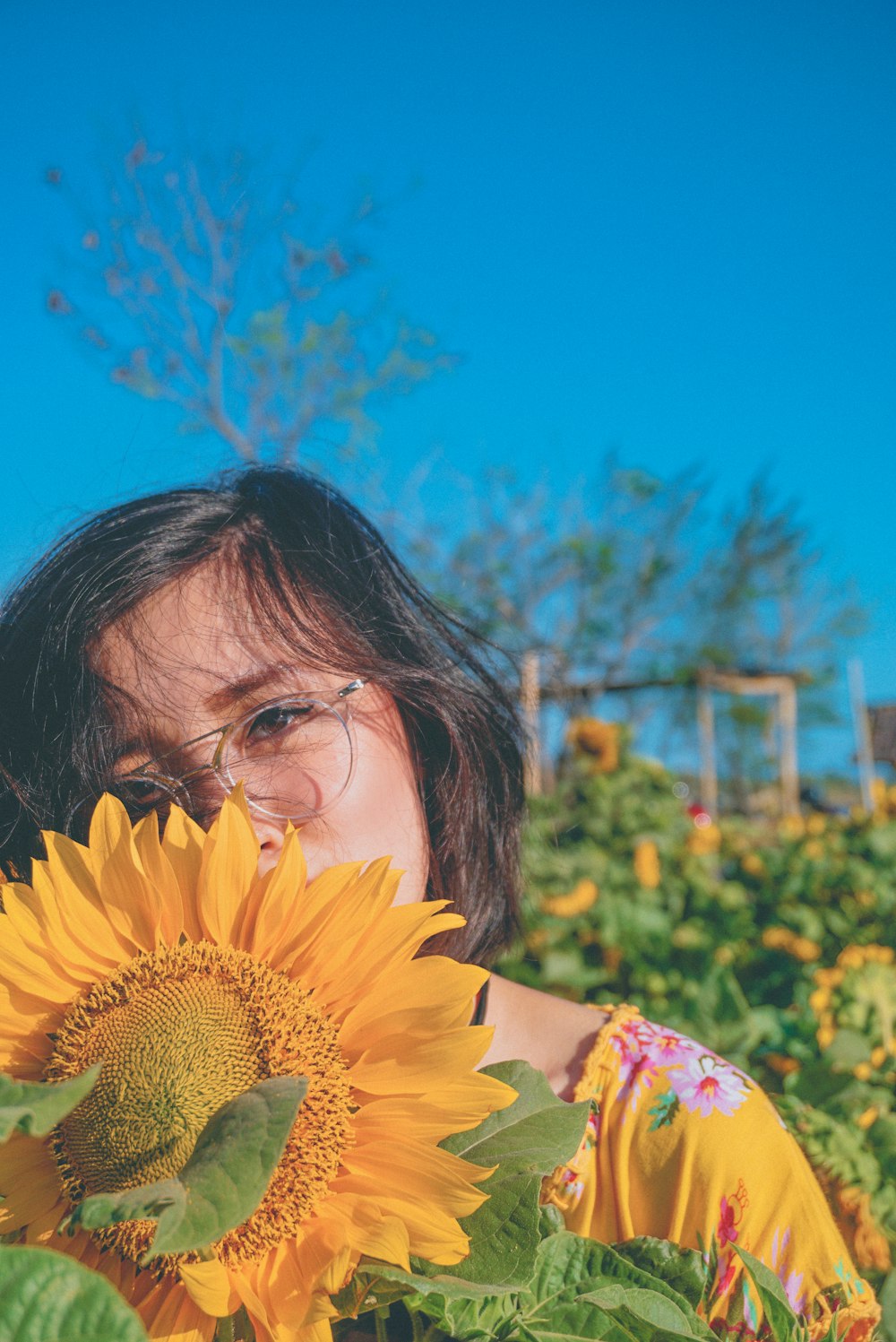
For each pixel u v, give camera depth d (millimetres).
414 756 1294
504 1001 1291
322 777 1137
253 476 1341
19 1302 511
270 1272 731
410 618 1374
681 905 5367
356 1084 784
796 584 23438
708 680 16594
